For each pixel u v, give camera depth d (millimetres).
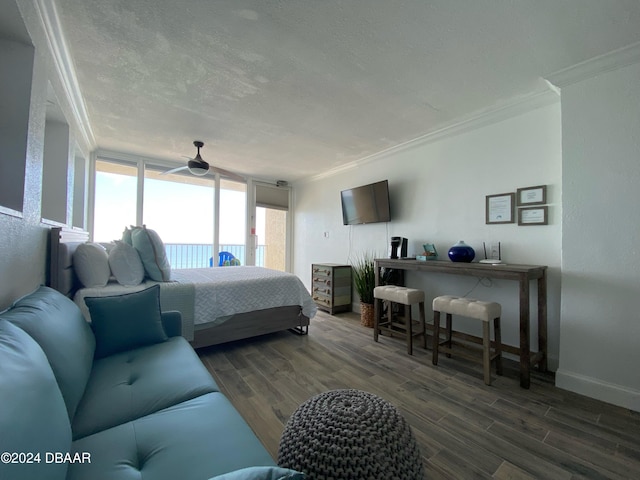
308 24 1661
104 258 2350
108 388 1194
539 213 2500
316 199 5438
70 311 1372
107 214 4172
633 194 1867
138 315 1668
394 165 3879
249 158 4328
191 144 3752
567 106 2127
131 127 3207
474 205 2975
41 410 667
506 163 2736
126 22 1656
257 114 2838
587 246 2035
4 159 1513
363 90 2377
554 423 1682
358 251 4449
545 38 1735
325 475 900
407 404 1870
